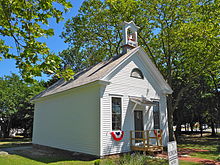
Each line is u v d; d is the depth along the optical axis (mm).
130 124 12250
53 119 15039
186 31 14961
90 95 11641
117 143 11172
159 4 16844
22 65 4605
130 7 17547
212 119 30656
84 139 11461
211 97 25906
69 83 14805
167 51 19219
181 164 9664
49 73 4762
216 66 16516
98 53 22812
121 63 12469
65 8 4957
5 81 29500
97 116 10836
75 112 12625
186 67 19141
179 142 21656
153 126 13953
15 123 31750
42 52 4680
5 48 4809
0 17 4633
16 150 15320
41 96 16688
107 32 21453
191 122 36969
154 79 15094
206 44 14828
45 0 4500
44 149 15570
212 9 14125
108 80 11484
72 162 9641
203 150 14961
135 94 13172
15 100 27016
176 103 17750
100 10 19391
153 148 11297
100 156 10141
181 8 16406
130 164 8156
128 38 15445
